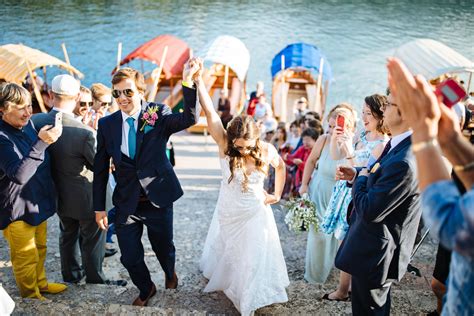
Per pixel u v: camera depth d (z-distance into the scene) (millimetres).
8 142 3092
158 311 2992
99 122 3326
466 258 1453
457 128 1539
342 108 3916
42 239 3586
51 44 22016
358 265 2617
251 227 3156
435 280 3059
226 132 3195
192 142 12367
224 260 3305
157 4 29375
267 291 3141
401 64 1539
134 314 2979
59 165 3490
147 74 16047
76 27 24438
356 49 22297
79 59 20672
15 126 3180
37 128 3463
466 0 30000
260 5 29453
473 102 5324
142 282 3373
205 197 6586
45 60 9492
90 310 2977
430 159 1469
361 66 20547
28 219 3268
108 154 3334
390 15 26984
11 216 3211
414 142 1506
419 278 3996
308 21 26219
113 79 3199
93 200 3367
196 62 3082
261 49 22391
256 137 3053
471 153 1519
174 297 3459
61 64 9609
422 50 13492
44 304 3029
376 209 2414
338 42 23141
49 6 27906
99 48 21922
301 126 8039
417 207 2518
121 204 3318
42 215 3350
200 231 5141
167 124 3295
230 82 16188
